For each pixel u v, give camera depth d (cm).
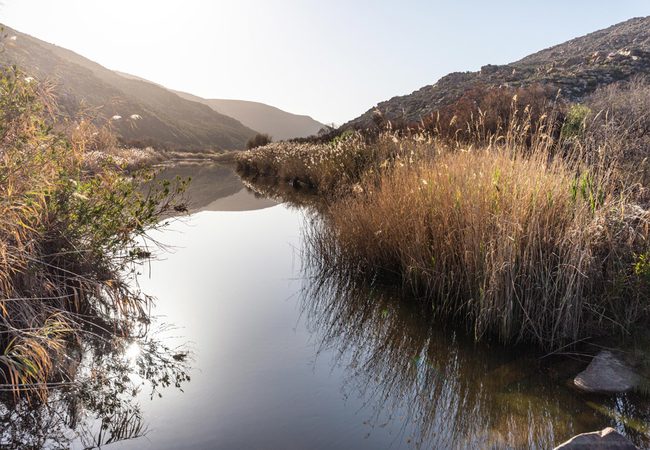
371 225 505
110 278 376
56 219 353
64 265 350
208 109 15062
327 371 298
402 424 238
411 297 440
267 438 224
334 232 569
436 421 241
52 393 264
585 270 326
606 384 264
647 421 230
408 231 455
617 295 324
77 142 396
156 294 442
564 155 527
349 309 412
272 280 494
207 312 400
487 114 888
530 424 235
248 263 562
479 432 230
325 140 2108
